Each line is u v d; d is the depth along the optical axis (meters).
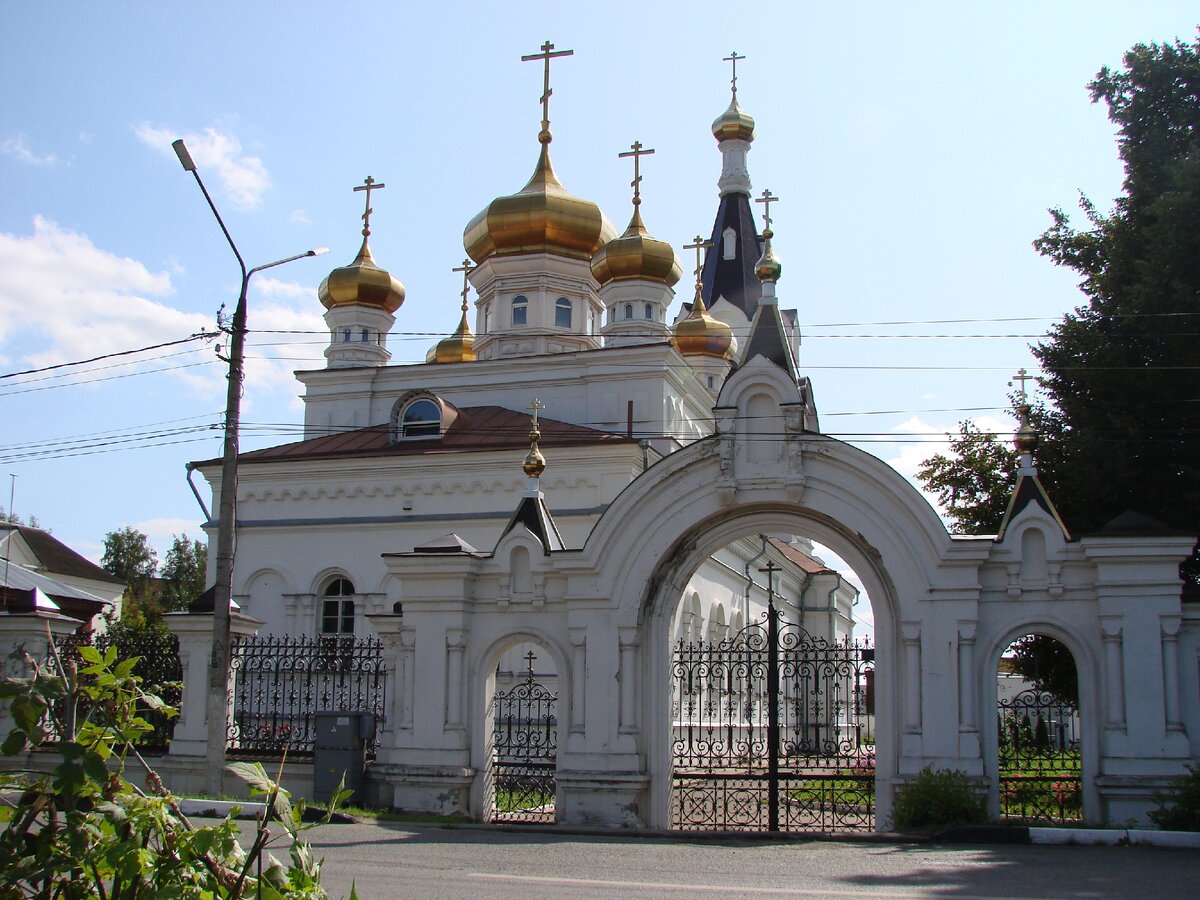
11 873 6.66
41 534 59.84
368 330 51.41
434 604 23.50
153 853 6.92
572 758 22.41
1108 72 28.97
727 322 64.25
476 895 13.47
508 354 49.19
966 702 20.77
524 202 49.38
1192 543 20.25
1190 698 20.17
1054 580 20.86
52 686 7.10
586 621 22.81
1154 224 26.81
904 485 21.52
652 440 41.25
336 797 7.27
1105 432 27.14
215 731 22.31
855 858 17.11
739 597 49.12
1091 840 18.72
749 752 22.31
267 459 41.12
